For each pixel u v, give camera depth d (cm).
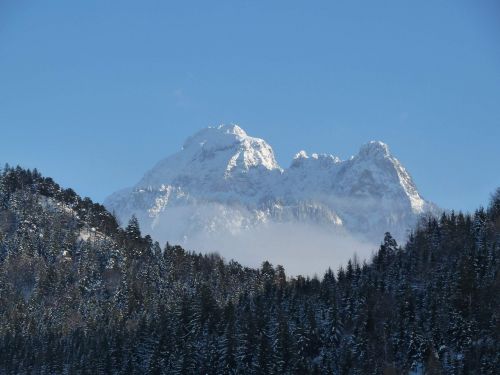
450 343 19188
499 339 18650
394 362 19112
